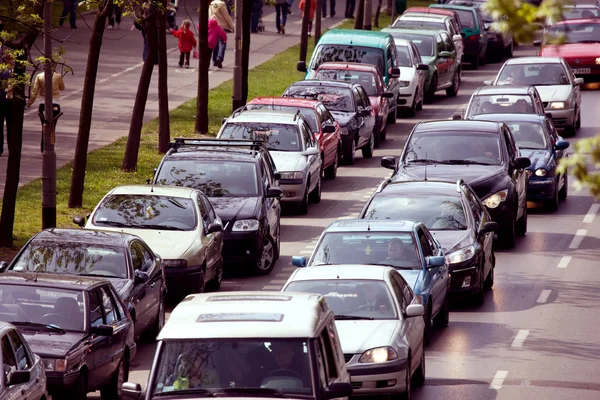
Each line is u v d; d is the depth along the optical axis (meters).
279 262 64.19
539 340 48.84
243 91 107.12
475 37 143.25
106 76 119.12
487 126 69.69
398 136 105.31
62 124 95.69
